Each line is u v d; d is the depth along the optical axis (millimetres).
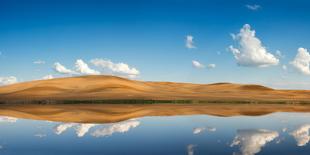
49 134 20719
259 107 53281
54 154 14766
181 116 33625
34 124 26172
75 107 48719
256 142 17625
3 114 35844
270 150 15312
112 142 17734
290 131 22094
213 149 15594
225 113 38031
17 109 44594
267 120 29969
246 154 14500
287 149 15516
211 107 50750
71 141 18078
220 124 26422
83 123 26594
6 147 16422
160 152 14969
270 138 18969
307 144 16938
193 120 29594
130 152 15055
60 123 26688
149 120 29391
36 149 15875
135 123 26922
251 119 30891
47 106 52062
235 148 15812
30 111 40406
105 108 46219
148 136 19812
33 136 19922
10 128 23812
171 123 27031
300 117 33531
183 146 16469
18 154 14766
